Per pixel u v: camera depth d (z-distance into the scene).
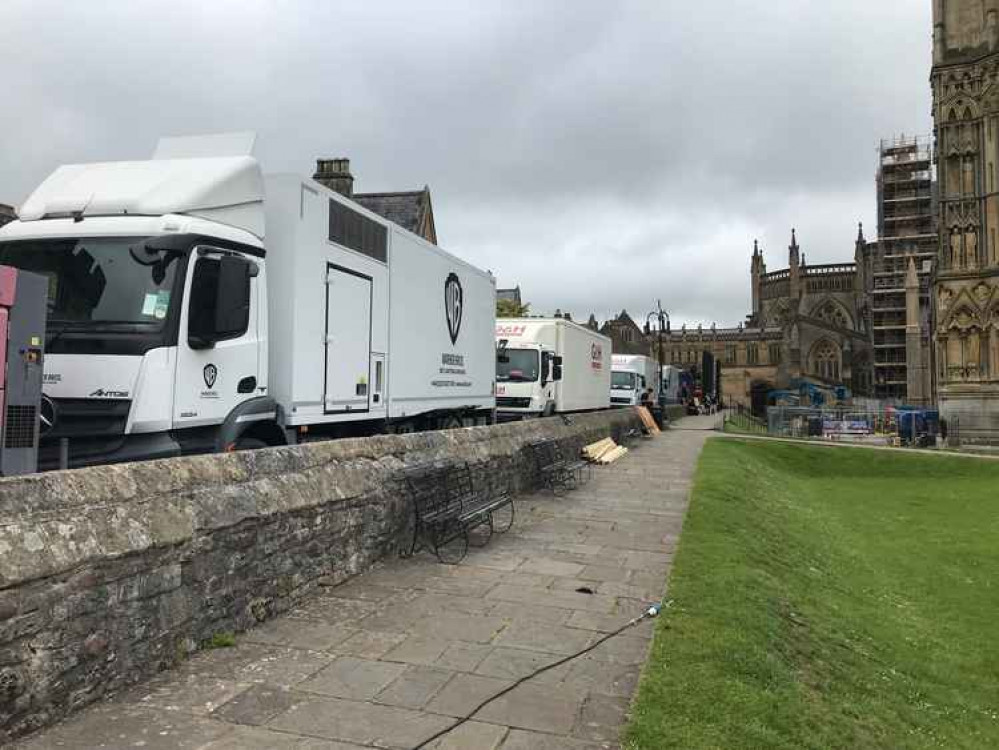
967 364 43.41
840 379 89.81
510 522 9.86
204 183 7.25
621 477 15.91
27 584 3.59
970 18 44.69
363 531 7.09
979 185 43.97
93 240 6.79
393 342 10.95
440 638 5.32
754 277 120.25
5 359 4.55
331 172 32.00
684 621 5.55
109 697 4.07
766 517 12.45
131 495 4.48
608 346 31.25
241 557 5.26
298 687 4.36
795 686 4.79
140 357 6.32
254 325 7.80
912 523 17.44
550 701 4.28
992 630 8.91
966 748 5.15
